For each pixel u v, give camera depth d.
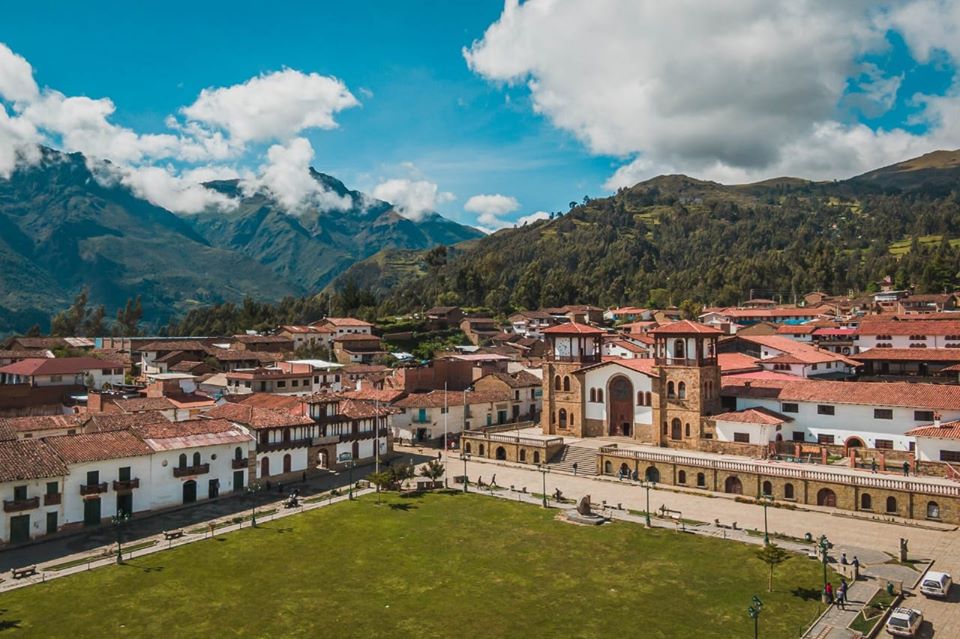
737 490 81.00
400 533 68.06
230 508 76.88
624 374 103.25
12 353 155.12
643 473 88.62
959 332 127.19
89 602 51.62
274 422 89.38
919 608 49.84
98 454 70.88
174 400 108.81
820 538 61.50
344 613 50.31
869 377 117.50
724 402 98.88
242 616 49.69
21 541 64.62
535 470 95.69
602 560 60.72
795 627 47.47
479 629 47.81
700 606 51.22
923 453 77.38
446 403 116.62
